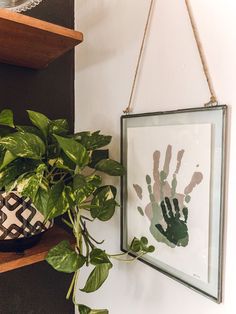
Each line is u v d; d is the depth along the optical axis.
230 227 0.65
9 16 0.72
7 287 1.09
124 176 0.95
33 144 0.71
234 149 0.63
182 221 0.75
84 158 0.73
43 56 0.97
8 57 0.98
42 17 1.12
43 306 1.18
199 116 0.70
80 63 1.18
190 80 0.73
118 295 1.02
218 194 0.66
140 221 0.89
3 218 0.75
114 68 0.99
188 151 0.73
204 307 0.72
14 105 1.08
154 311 0.87
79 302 1.22
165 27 0.79
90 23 1.10
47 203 0.69
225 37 0.64
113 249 1.03
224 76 0.65
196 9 0.71
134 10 0.90
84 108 1.16
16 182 0.70
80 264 0.73
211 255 0.69
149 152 0.84
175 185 0.77
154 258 0.85
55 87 1.18
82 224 0.90
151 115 0.83
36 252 0.80
